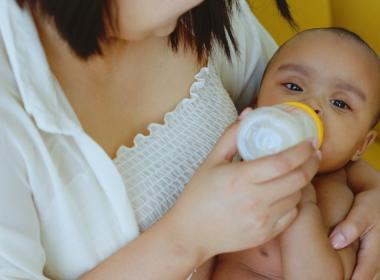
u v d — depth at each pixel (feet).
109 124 2.61
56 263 2.47
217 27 3.20
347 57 3.51
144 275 2.40
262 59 4.14
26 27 2.10
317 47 3.57
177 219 2.41
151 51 2.85
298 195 2.46
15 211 2.14
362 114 3.53
